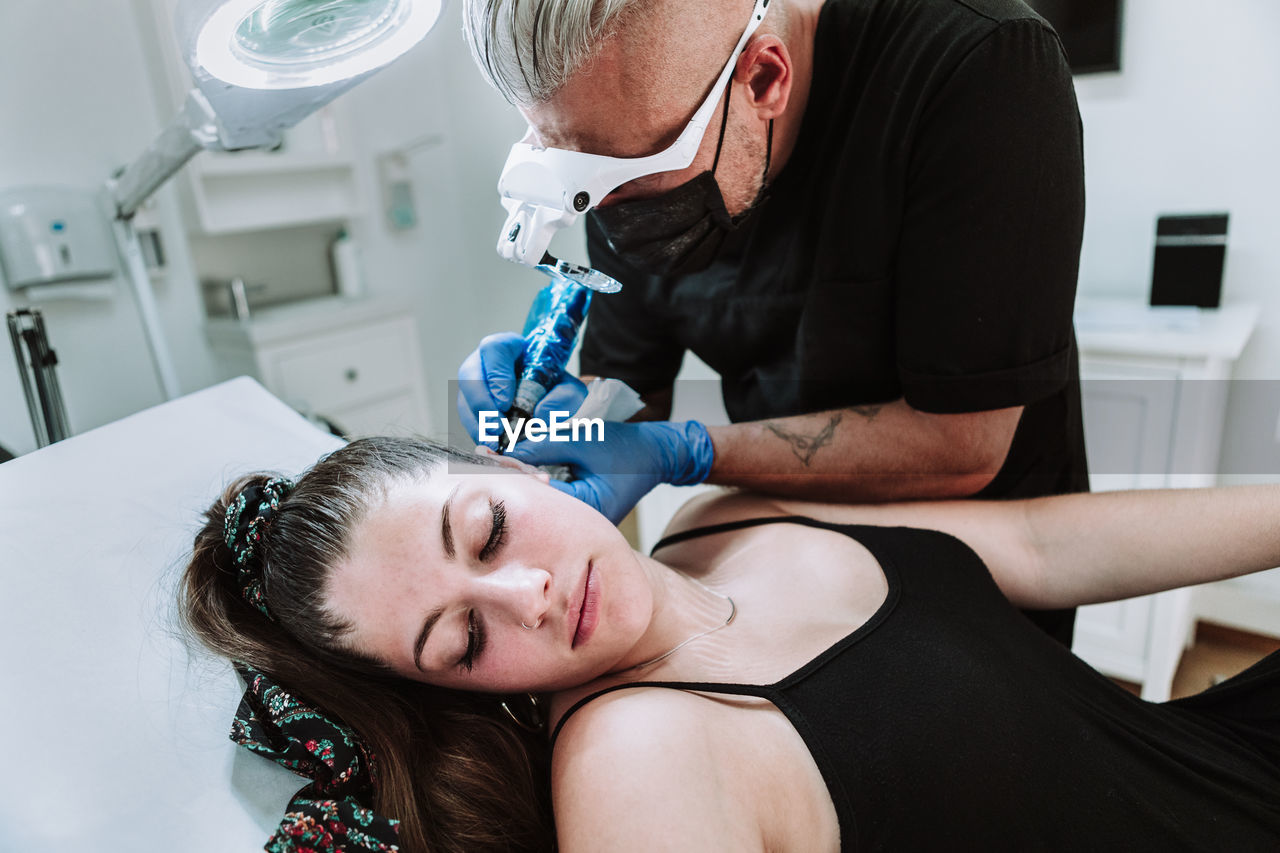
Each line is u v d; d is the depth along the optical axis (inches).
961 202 34.7
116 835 29.6
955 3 35.1
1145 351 66.6
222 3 26.7
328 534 32.1
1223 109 73.9
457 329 133.7
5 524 40.4
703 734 27.4
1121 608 73.9
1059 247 35.1
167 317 89.6
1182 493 38.3
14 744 31.6
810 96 39.2
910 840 27.7
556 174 30.6
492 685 31.7
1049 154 33.9
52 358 48.8
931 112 34.7
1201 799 32.1
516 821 32.2
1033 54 33.5
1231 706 37.6
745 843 24.6
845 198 38.3
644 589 33.4
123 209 52.2
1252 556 36.1
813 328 41.6
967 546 38.1
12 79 73.7
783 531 40.1
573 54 27.7
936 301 36.3
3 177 74.0
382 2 30.7
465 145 126.0
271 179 104.6
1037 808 29.3
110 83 79.7
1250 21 70.9
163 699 34.2
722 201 35.7
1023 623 36.2
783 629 34.5
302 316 96.0
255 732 31.4
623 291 50.8
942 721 29.5
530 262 31.7
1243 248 76.2
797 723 29.1
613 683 33.2
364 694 32.9
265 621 35.1
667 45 29.2
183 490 44.8
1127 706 35.0
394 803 30.2
